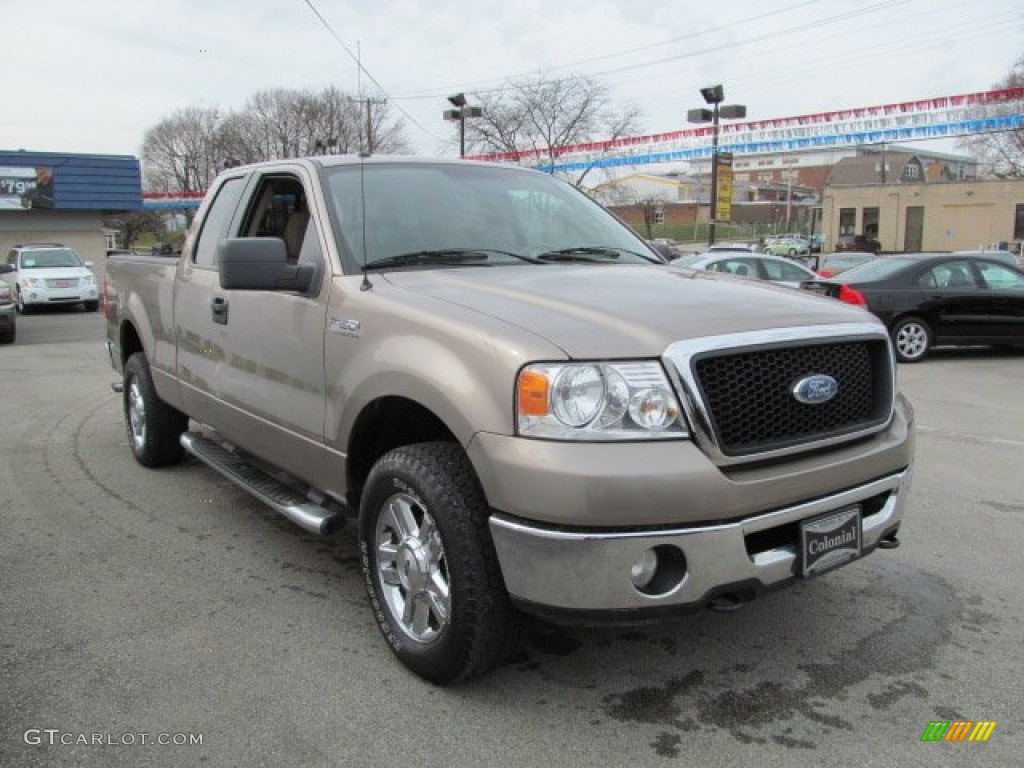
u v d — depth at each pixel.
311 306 3.58
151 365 5.55
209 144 60.72
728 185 25.09
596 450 2.56
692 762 2.69
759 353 2.80
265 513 5.06
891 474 3.17
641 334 2.70
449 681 3.05
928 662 3.30
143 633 3.53
